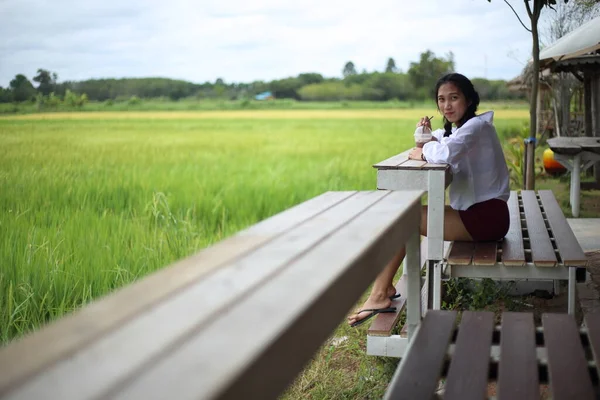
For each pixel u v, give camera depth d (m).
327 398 3.42
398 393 1.78
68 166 15.44
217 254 1.45
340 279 1.29
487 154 3.77
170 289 1.19
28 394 0.80
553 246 4.09
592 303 3.92
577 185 7.77
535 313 4.37
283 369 1.03
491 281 4.56
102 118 66.75
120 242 6.69
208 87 151.75
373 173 14.02
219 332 1.00
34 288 5.27
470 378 1.88
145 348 0.94
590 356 2.31
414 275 2.33
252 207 10.48
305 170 15.66
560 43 7.76
